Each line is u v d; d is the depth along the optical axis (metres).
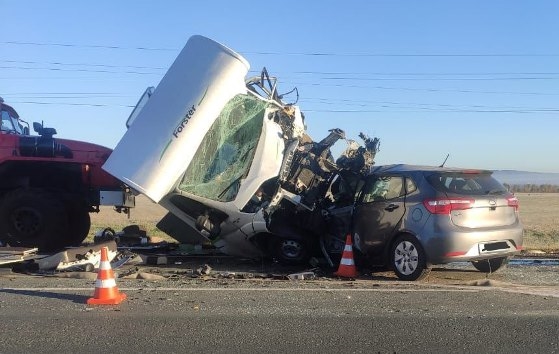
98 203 11.82
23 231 11.03
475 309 6.42
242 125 9.62
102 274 6.55
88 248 9.41
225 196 9.48
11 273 8.70
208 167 9.45
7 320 5.78
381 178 9.20
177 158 8.90
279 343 5.16
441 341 5.25
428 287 7.78
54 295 6.90
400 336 5.39
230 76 9.23
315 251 9.88
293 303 6.66
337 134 10.44
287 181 9.82
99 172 11.76
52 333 5.37
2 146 11.45
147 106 9.23
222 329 5.56
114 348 4.98
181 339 5.24
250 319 5.92
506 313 6.25
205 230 9.62
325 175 10.10
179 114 9.00
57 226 11.05
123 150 9.05
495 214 8.52
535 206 40.62
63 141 11.84
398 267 8.63
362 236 9.16
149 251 11.47
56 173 11.90
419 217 8.43
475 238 8.19
